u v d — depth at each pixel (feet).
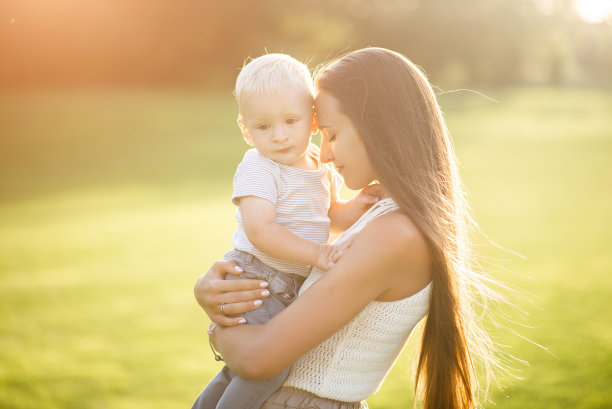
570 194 52.44
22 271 33.24
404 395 15.98
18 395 17.46
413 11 215.31
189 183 68.69
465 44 218.18
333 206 7.26
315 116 6.79
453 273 5.85
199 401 6.82
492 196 52.65
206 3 174.29
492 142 95.61
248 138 6.89
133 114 125.29
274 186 6.46
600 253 30.91
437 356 6.12
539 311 21.12
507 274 27.20
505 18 224.33
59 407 16.57
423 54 213.66
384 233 5.65
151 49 176.14
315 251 6.01
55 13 165.68
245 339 5.81
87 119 118.11
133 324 24.22
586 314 20.63
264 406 6.07
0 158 88.02
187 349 21.47
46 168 81.30
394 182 5.68
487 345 6.72
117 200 59.26
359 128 5.75
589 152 82.07
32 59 165.58
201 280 6.43
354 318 5.86
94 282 30.63
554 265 28.63
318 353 5.98
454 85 211.82
